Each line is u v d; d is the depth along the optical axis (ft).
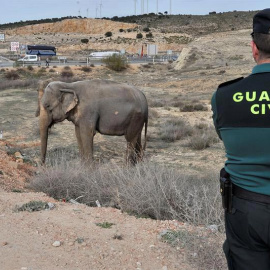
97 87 36.35
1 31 509.76
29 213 20.16
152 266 14.87
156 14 543.39
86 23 491.31
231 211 8.48
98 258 15.37
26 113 71.26
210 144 52.90
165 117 73.92
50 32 496.23
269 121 8.07
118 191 24.72
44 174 29.04
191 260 15.05
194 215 18.67
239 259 8.50
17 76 159.63
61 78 146.82
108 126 36.32
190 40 385.50
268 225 8.06
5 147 44.57
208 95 114.11
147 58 258.37
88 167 32.09
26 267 14.61
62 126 60.75
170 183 23.67
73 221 19.08
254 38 8.60
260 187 8.12
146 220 19.66
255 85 8.36
